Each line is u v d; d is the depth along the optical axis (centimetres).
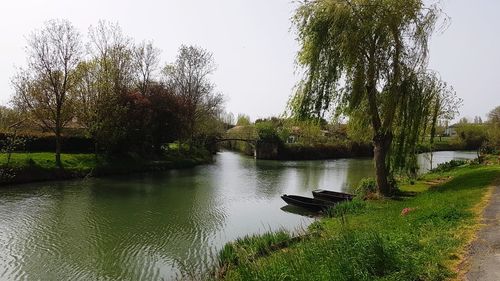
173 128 5412
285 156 7419
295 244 1330
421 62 2183
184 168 5178
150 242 1889
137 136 4672
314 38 2141
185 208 2631
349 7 2130
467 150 9994
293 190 3484
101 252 1739
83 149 4622
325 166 5947
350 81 2181
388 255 864
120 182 3669
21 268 1546
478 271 820
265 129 7531
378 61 2125
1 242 1841
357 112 2375
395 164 2294
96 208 2559
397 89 2136
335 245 1007
